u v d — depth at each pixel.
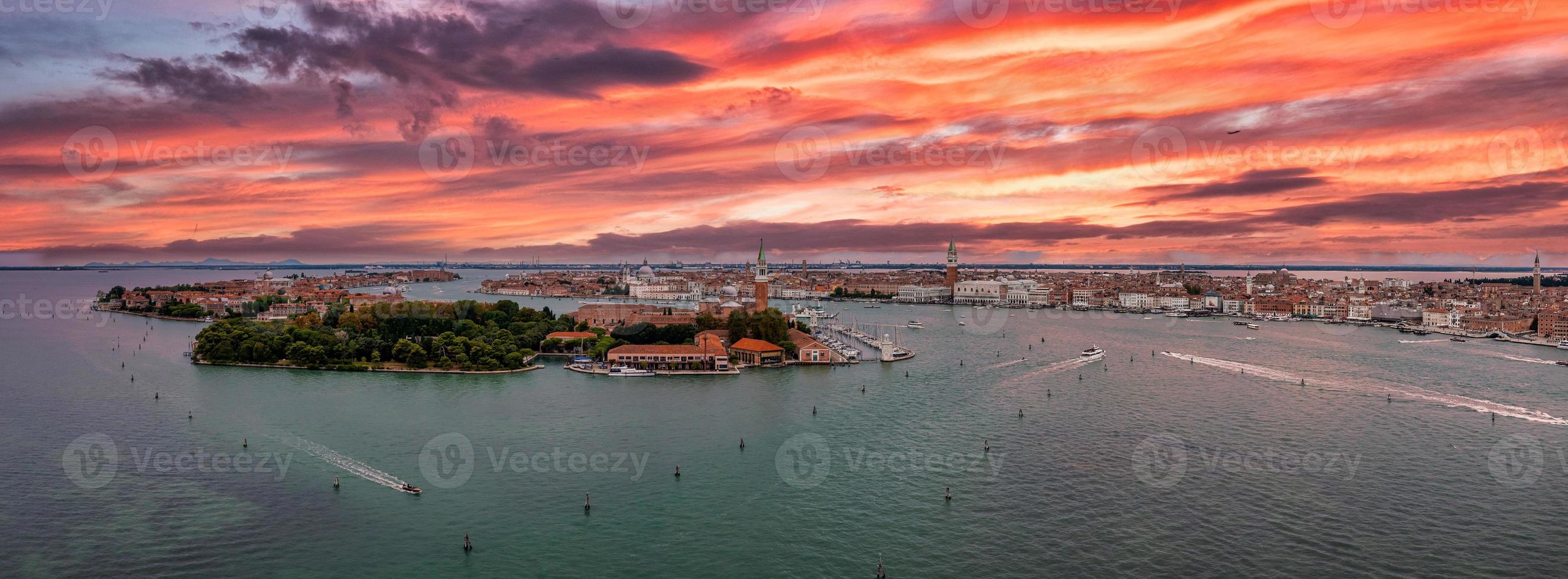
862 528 171.75
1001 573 151.88
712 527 172.00
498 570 152.25
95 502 182.88
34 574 148.50
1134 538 166.62
